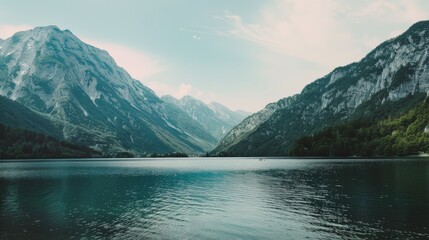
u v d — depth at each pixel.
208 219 55.69
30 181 115.81
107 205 69.06
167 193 85.38
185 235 46.81
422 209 57.97
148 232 48.41
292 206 64.25
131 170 178.75
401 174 111.94
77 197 79.38
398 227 47.38
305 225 49.91
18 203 71.69
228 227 50.47
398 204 62.22
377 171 126.94
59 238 45.69
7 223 53.72
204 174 145.75
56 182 112.62
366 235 44.12
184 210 63.41
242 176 130.25
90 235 47.03
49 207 67.12
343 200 68.19
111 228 50.69
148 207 66.75
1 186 101.00
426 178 98.56
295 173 134.88
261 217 56.03
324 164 190.50
